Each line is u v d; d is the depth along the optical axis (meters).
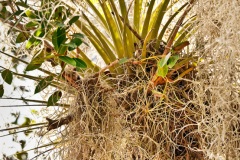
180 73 1.28
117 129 1.25
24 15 1.31
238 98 1.14
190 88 1.26
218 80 1.16
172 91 1.26
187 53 1.27
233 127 1.21
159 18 1.33
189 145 1.24
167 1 1.32
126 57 1.26
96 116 1.28
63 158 1.29
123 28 1.30
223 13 1.14
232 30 1.11
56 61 1.29
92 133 1.24
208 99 1.23
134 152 1.26
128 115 1.26
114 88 1.29
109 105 1.26
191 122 1.24
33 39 1.27
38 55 1.30
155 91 1.23
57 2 1.33
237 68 1.22
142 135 1.25
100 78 1.26
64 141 1.29
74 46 1.21
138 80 1.29
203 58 1.20
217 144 1.17
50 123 1.29
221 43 1.12
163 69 1.18
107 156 1.24
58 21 1.25
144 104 1.24
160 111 1.26
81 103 1.28
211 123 1.16
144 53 1.27
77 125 1.28
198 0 1.19
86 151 1.26
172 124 1.25
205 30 1.17
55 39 1.23
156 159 1.23
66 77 1.30
